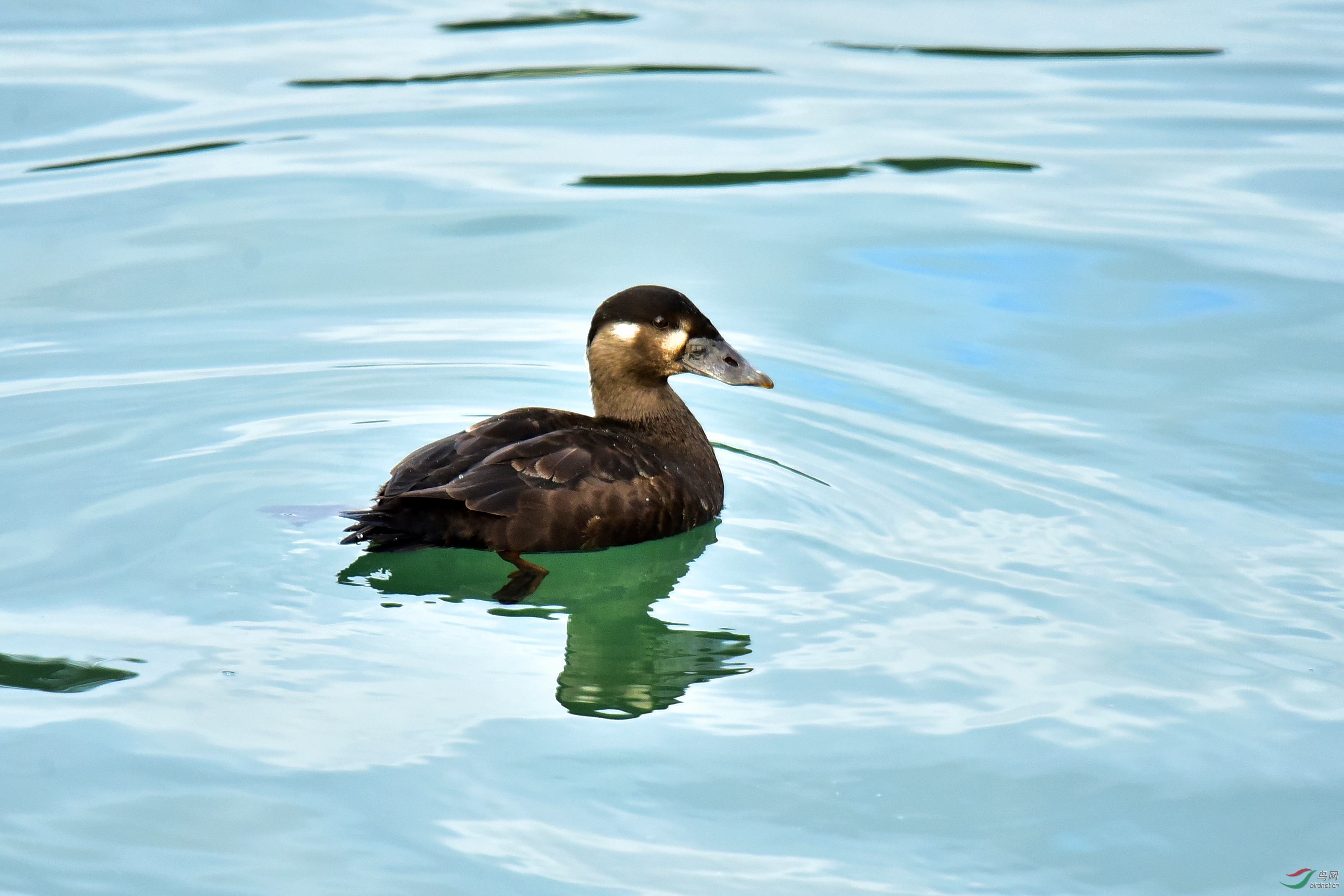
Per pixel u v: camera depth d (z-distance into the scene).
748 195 18.12
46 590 10.05
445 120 20.14
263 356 14.32
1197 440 12.80
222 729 8.45
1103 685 9.20
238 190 17.92
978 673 9.34
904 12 25.42
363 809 7.77
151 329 14.77
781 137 19.59
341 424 13.05
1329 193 17.73
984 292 15.84
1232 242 16.61
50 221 16.91
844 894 7.26
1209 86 21.44
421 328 15.01
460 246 16.72
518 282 16.00
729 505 11.95
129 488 11.62
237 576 10.35
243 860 7.32
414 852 7.45
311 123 19.78
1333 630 9.91
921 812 7.92
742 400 13.96
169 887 7.12
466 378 14.06
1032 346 14.73
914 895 7.29
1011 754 8.45
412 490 10.52
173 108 20.05
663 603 10.34
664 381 12.18
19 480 11.70
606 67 22.17
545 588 10.52
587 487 10.81
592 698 8.98
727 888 7.26
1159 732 8.70
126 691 8.81
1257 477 12.12
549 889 7.21
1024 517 11.58
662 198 18.06
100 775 7.96
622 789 8.02
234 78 21.19
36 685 8.83
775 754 8.41
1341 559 10.87
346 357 14.38
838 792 8.07
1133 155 19.09
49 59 21.67
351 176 18.39
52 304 15.17
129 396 13.34
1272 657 9.57
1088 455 12.60
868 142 19.34
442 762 8.20
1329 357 14.29
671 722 8.73
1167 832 7.83
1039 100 21.00
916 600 10.30
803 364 14.38
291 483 11.86
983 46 23.41
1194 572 10.70
